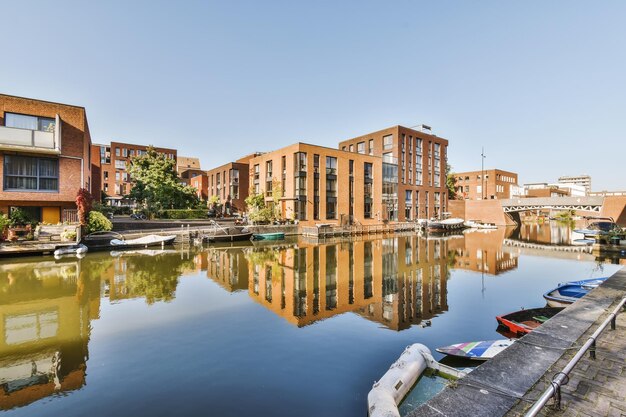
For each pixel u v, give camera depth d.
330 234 37.31
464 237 38.38
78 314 9.93
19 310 10.19
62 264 17.14
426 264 19.42
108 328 8.81
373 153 53.47
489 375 4.39
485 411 3.63
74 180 21.52
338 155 41.91
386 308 10.88
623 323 6.30
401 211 49.94
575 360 3.89
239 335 8.43
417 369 5.89
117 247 23.36
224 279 14.91
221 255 22.20
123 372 6.49
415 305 11.23
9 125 19.69
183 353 7.36
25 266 16.44
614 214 45.72
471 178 79.44
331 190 41.34
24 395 5.68
